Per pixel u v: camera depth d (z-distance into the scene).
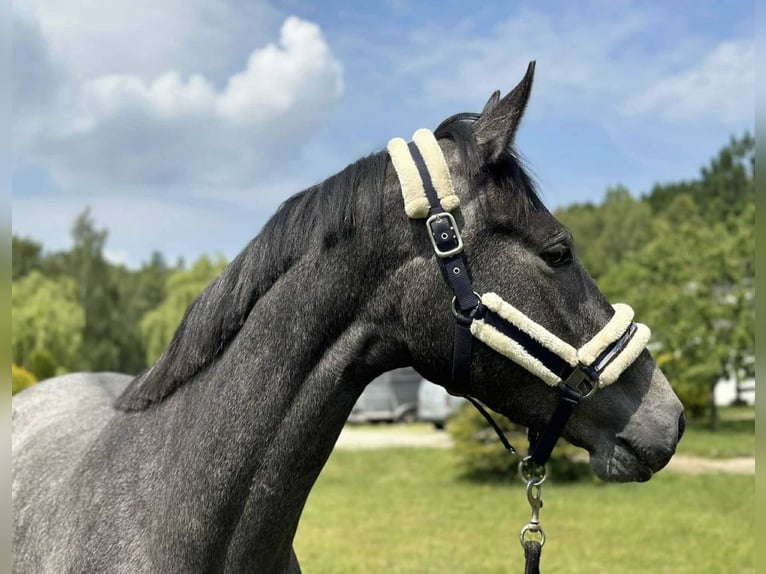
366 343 1.73
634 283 21.28
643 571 6.02
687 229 20.77
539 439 1.73
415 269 1.67
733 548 6.84
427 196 1.65
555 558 6.44
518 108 1.67
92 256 41.38
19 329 28.88
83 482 1.94
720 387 26.12
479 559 6.35
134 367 38.88
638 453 1.68
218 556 1.70
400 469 12.16
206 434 1.71
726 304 17.78
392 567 6.00
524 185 1.72
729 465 12.45
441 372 1.70
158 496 1.74
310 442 1.72
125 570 1.71
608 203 52.09
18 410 2.99
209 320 1.80
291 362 1.71
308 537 7.18
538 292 1.66
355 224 1.70
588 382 1.67
